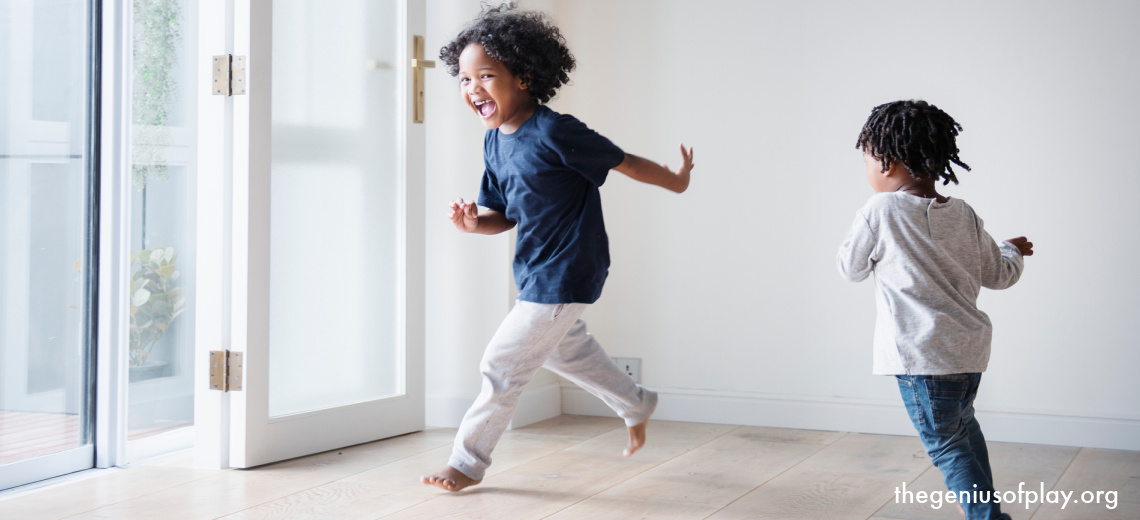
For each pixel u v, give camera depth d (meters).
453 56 1.95
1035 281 2.53
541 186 1.88
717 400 2.88
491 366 1.96
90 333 2.26
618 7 3.00
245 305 2.16
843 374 2.74
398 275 2.64
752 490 2.02
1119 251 2.44
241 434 2.18
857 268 1.71
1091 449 2.45
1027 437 2.53
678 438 2.62
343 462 2.27
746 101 2.84
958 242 1.65
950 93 2.60
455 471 1.98
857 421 2.71
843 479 2.12
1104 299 2.46
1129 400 2.44
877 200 1.70
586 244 1.90
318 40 2.39
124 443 2.26
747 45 2.84
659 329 2.97
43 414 2.18
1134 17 2.41
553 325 1.91
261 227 2.19
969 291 1.64
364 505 1.88
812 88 2.76
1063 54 2.48
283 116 2.29
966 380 1.59
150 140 2.55
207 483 2.06
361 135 2.51
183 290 2.64
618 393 2.08
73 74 2.25
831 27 2.73
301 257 2.35
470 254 2.82
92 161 2.28
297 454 2.30
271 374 2.28
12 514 1.81
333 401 2.44
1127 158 2.43
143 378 2.53
